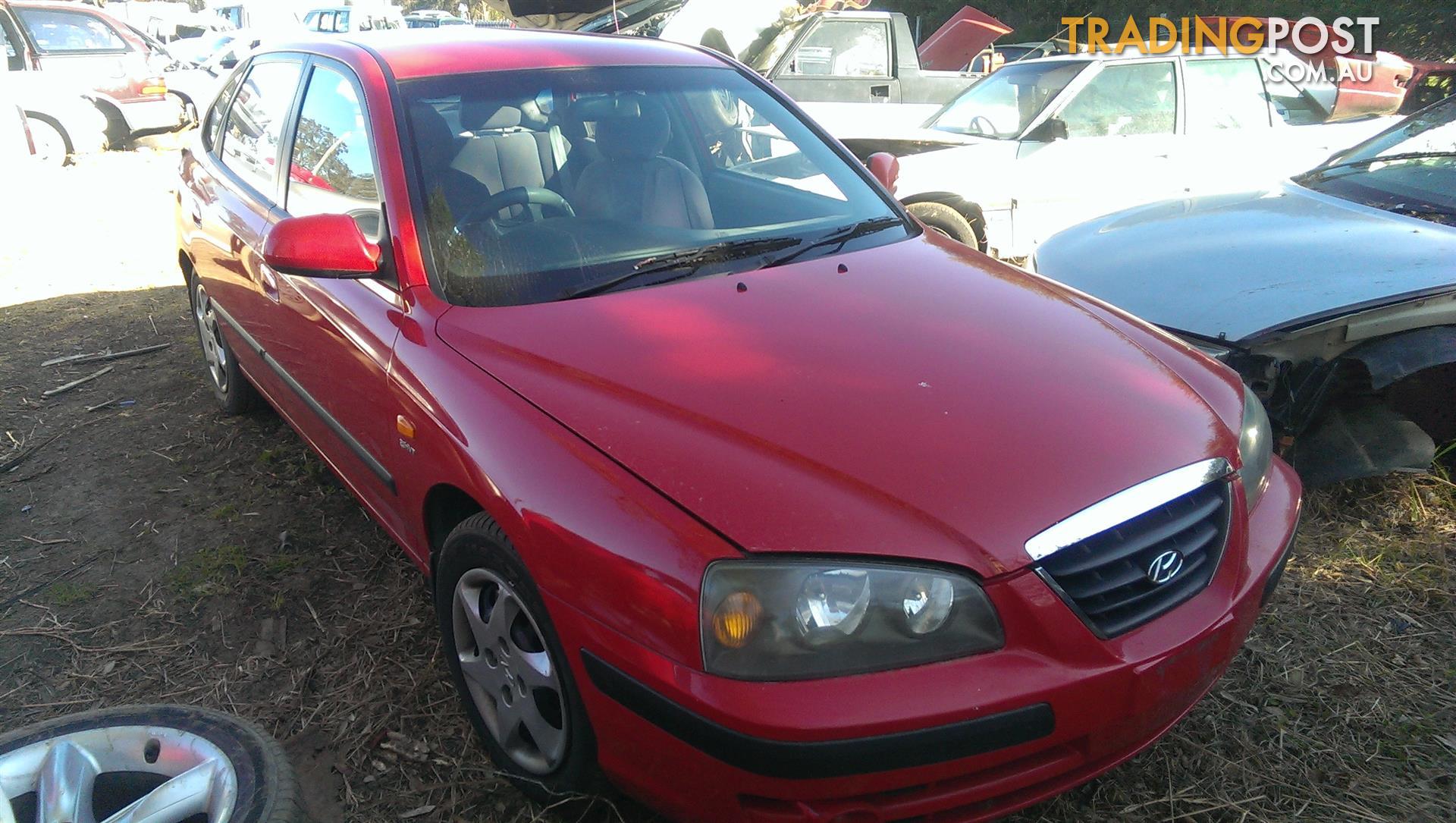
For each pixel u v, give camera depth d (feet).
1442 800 7.54
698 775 5.93
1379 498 11.49
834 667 5.68
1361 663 9.03
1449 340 10.49
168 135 42.14
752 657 5.68
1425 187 13.41
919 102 31.53
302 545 11.32
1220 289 11.60
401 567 10.84
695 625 5.74
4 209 28.71
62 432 14.29
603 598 6.14
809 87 30.40
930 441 6.40
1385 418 11.14
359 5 78.89
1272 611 9.77
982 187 20.67
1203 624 6.43
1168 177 21.91
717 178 10.39
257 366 12.47
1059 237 14.82
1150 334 8.48
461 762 8.07
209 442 13.92
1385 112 26.48
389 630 9.77
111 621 10.03
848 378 7.03
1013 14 68.90
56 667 9.35
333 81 10.42
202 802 6.70
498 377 7.36
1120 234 14.01
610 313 7.91
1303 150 22.98
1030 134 21.70
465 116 9.45
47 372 16.57
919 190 20.71
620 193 9.57
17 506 12.29
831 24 30.40
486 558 7.16
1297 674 8.89
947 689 5.69
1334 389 10.82
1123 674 6.00
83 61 35.76
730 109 10.92
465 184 8.98
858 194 10.68
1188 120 22.52
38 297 20.84
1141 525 6.35
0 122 33.40
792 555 5.74
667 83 10.71
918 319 7.99
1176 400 7.25
